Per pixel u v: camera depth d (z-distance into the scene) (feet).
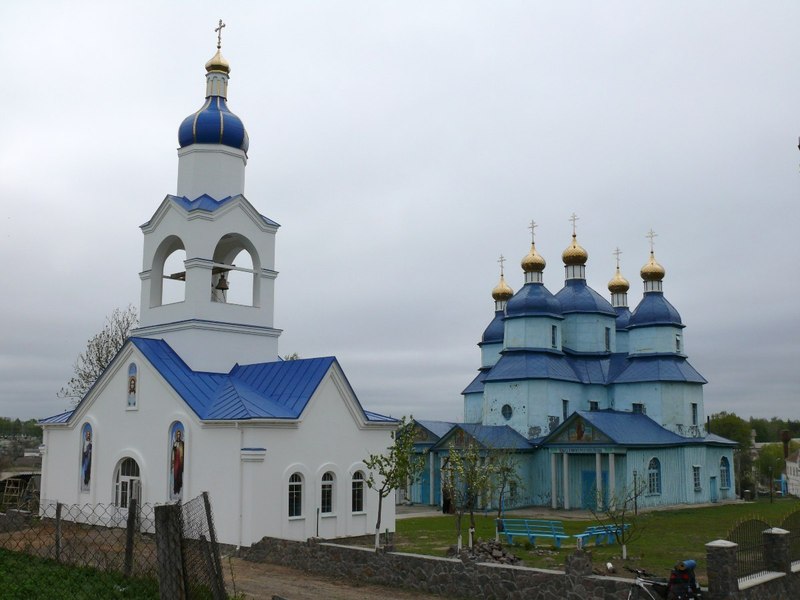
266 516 102.73
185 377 116.47
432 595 69.15
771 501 222.69
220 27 137.80
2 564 65.41
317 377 112.16
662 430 196.65
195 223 123.85
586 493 180.34
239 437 103.55
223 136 131.34
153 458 114.83
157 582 57.57
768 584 65.77
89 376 203.31
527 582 64.18
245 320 127.03
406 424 161.68
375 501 117.91
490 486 134.31
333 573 77.71
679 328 209.26
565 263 221.25
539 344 198.80
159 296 131.95
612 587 59.82
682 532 132.36
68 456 130.11
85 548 68.13
